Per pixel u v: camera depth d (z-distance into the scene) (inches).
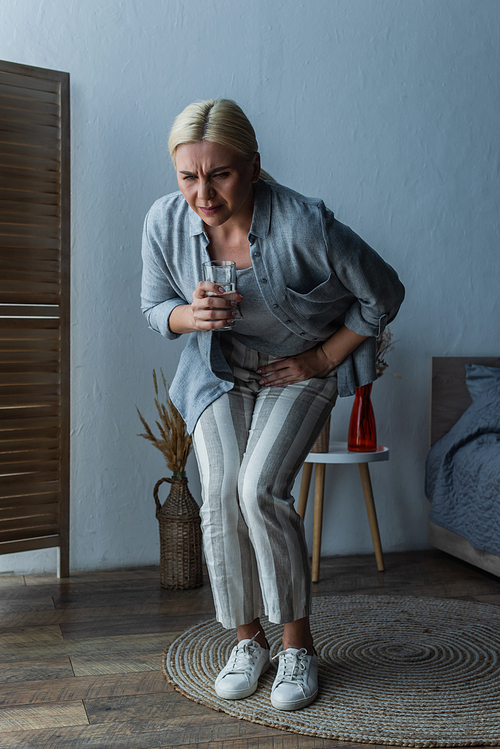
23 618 89.6
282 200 60.9
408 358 125.5
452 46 125.7
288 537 64.7
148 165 110.3
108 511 110.7
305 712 65.0
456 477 113.3
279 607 64.6
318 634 85.0
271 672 72.4
